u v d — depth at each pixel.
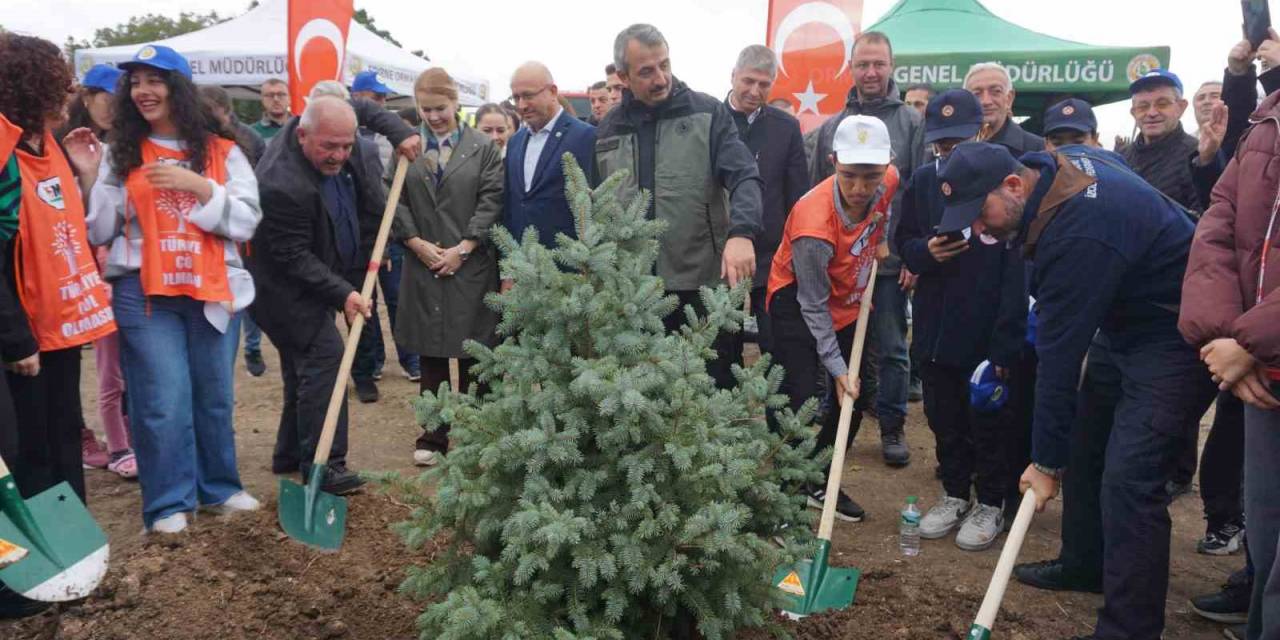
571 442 2.56
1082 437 3.43
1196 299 2.49
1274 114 2.42
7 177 3.12
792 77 5.91
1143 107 5.05
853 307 4.16
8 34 3.21
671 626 2.79
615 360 2.67
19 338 3.06
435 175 4.97
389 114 4.48
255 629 3.03
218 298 3.73
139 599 3.10
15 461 3.35
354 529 3.82
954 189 2.97
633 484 2.57
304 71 5.69
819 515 4.32
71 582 3.02
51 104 3.23
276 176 4.06
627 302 2.76
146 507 3.75
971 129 3.95
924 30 9.42
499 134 7.47
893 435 5.27
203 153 3.65
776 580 3.01
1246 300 2.43
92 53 10.20
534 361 2.73
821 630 3.09
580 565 2.42
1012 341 3.88
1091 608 3.42
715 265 4.19
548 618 2.54
